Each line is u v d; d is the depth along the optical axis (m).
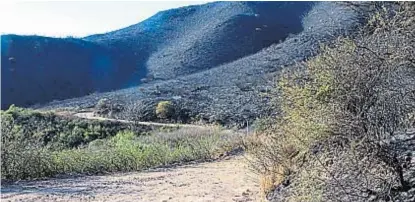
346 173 4.30
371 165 4.23
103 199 8.27
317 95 5.25
